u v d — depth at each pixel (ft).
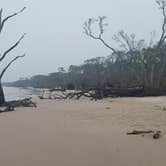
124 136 36.55
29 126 46.26
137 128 42.37
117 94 137.80
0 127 45.62
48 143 32.96
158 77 156.35
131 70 181.88
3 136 37.68
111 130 41.14
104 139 34.78
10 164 25.02
